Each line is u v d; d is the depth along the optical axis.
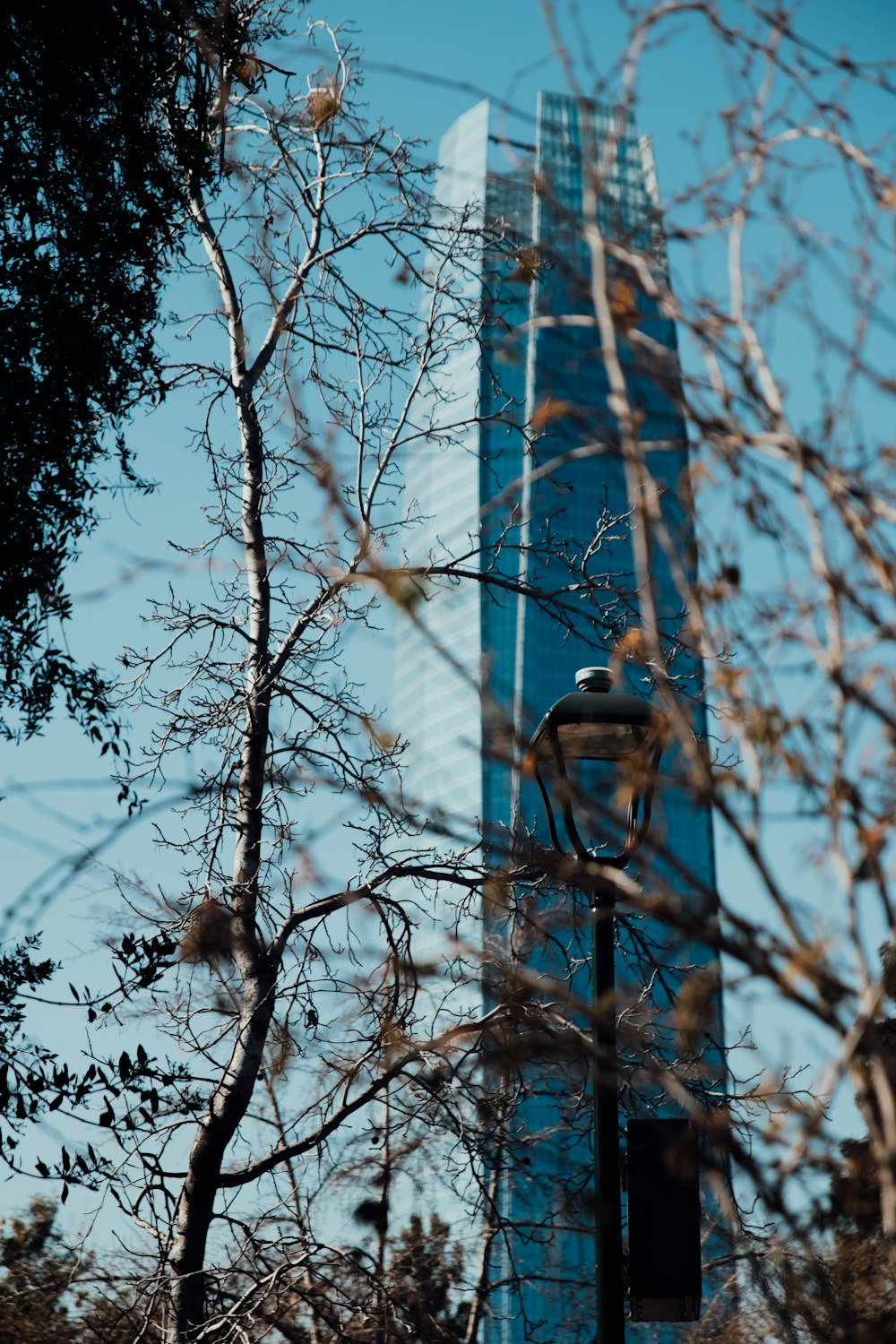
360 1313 9.63
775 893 2.31
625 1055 7.91
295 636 10.75
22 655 10.81
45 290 10.69
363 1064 9.73
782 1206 2.39
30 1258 9.81
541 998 8.87
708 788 2.38
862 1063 2.33
